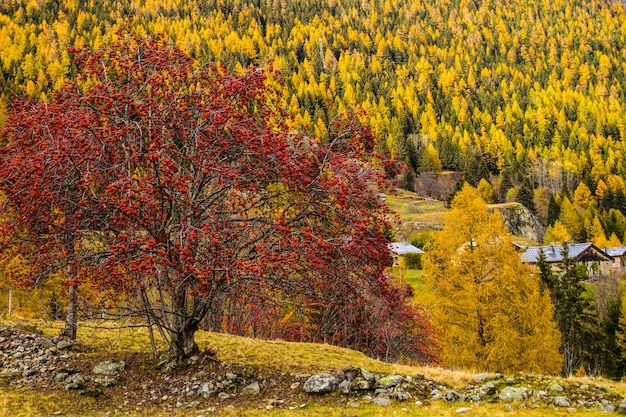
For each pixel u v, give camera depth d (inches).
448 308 927.7
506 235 913.5
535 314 878.4
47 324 743.1
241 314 948.6
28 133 482.6
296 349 726.5
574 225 4448.8
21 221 458.9
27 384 477.7
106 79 514.9
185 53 562.6
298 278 501.4
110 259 394.6
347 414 419.8
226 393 477.4
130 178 411.8
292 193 469.4
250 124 482.6
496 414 406.9
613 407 415.2
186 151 486.3
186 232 400.5
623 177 6023.6
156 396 470.3
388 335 1099.3
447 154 6520.7
